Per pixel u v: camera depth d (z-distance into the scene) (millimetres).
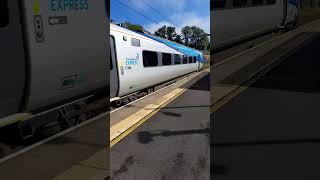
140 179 7500
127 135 11039
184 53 32625
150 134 11070
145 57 20422
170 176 7594
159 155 8945
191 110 15219
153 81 22859
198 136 10477
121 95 17016
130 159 8641
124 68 16969
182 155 8828
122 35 17109
